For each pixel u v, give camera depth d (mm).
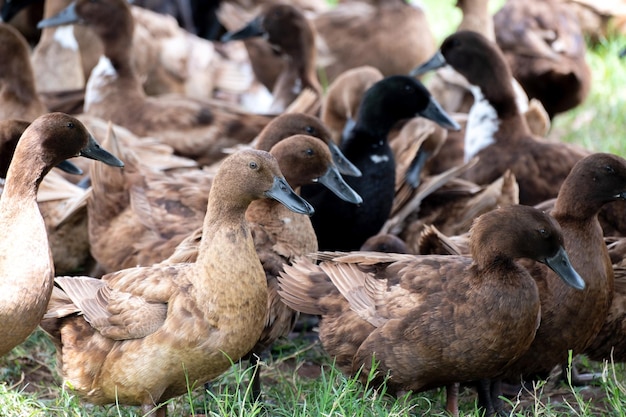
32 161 8719
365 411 8453
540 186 12531
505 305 8422
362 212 11711
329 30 18156
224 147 13984
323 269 9086
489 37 16750
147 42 16891
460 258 8906
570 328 9156
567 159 12555
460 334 8469
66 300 8875
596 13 20078
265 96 18203
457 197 11875
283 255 9586
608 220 11062
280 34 16328
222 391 9555
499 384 9523
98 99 14711
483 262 8539
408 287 8742
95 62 17109
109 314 8266
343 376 8906
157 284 8289
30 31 18297
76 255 11664
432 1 24078
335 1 24188
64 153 8953
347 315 9008
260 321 8414
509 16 16812
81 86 16484
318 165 10242
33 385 9805
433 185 11719
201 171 11969
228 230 8273
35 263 8500
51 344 10578
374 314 8781
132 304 8234
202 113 14102
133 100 14570
